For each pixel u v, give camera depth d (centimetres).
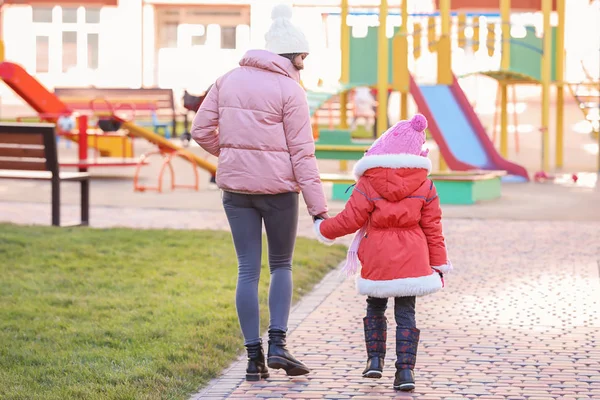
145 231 1130
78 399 520
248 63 580
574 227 1239
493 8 2620
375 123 2928
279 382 578
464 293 840
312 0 3456
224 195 592
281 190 575
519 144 2839
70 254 962
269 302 588
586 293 837
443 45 1964
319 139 1858
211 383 577
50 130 1154
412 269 545
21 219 1265
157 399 524
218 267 920
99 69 3744
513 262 991
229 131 573
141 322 700
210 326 686
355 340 675
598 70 3322
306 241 1087
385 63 1911
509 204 1495
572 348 653
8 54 3772
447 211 1405
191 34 3788
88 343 643
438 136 1780
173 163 2222
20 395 523
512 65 2062
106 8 3731
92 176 1908
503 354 638
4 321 698
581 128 3366
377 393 553
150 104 2644
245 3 3719
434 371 598
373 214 551
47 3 3547
